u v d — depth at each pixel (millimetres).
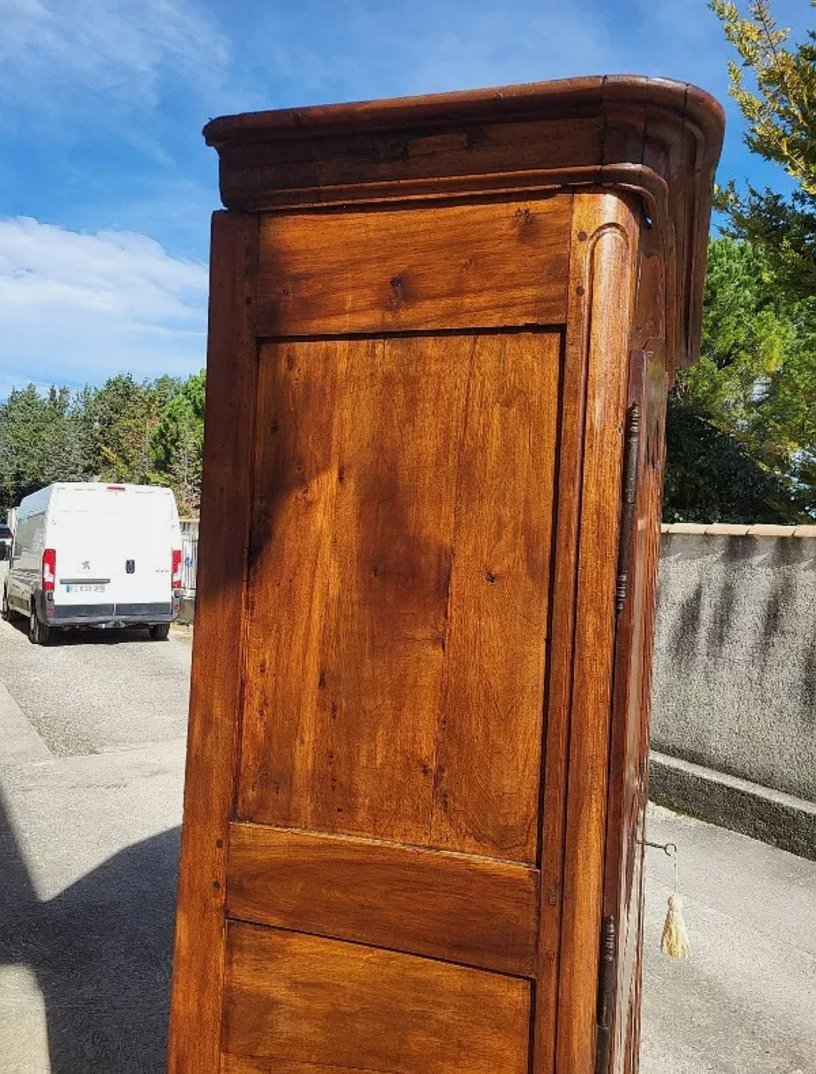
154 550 11812
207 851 1518
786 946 3570
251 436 1496
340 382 1455
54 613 11242
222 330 1508
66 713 7672
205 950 1522
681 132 1309
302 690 1475
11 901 3885
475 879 1365
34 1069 2672
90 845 4590
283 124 1418
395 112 1358
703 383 10516
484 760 1374
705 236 1757
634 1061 2043
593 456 1313
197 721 1522
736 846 4641
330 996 1455
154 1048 2787
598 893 1329
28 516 12945
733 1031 2959
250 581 1506
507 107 1310
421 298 1400
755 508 8680
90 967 3311
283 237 1474
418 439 1413
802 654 4719
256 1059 1498
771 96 6992
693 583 5461
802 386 8812
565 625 1324
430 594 1405
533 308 1339
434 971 1396
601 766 1319
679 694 5508
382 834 1429
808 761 4637
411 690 1414
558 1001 1324
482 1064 1371
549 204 1329
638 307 1442
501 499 1370
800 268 7277
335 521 1458
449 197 1375
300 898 1465
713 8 6941
